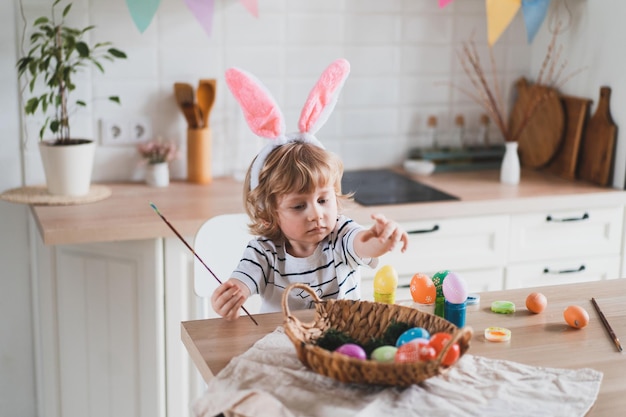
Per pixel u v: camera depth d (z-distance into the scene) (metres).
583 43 3.29
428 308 1.81
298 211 1.79
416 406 1.33
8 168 2.98
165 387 2.74
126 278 2.68
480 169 3.50
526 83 3.56
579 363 1.53
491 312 1.80
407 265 2.93
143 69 3.08
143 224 2.56
